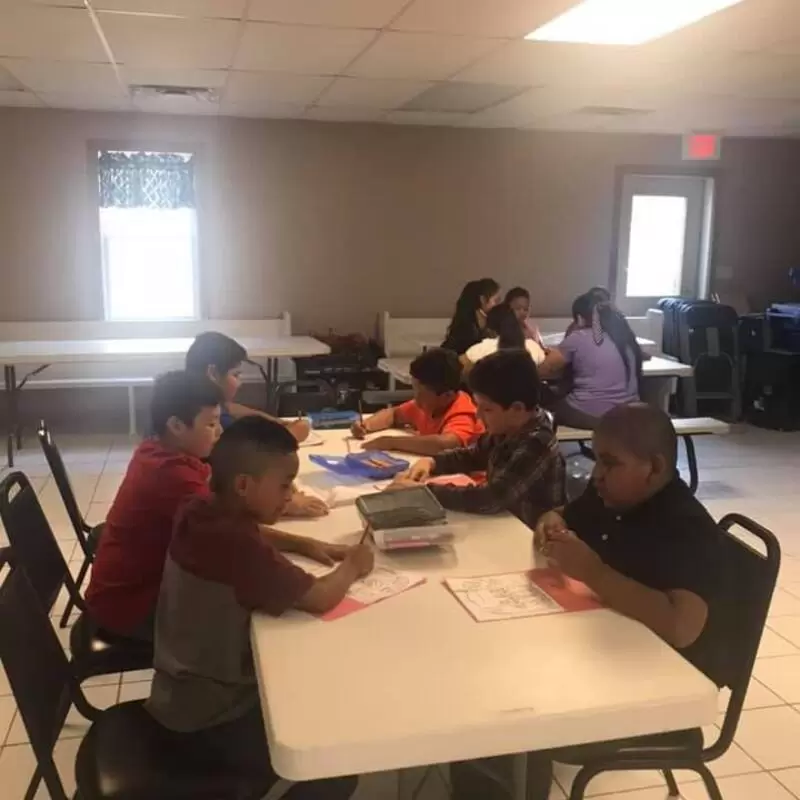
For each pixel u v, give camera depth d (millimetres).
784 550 3969
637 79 4699
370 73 4598
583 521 1883
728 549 1794
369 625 1489
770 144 7262
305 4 3291
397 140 6551
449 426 2842
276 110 5906
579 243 7043
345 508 2176
